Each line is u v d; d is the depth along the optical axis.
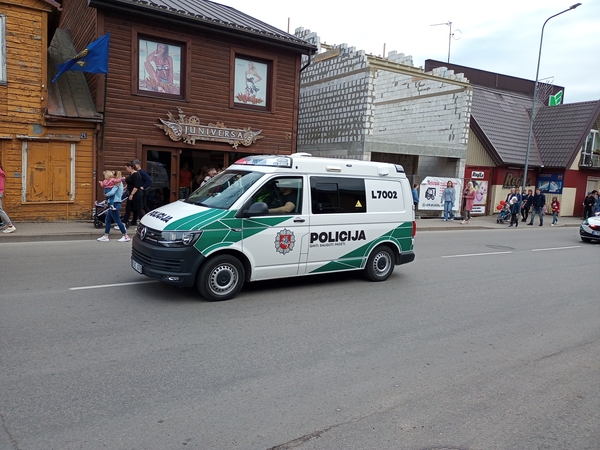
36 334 5.04
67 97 13.00
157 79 13.88
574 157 26.86
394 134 23.23
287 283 7.90
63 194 12.68
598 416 3.94
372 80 17.84
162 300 6.49
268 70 15.85
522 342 5.68
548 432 3.66
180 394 3.93
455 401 4.08
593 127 29.31
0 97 11.59
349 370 4.60
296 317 6.11
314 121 20.44
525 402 4.13
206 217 6.43
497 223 21.52
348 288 7.79
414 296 7.54
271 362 4.68
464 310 6.91
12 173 11.98
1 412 3.51
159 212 6.93
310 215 7.29
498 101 29.22
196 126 14.41
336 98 19.20
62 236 10.89
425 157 23.22
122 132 13.34
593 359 5.21
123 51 13.10
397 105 23.03
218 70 14.73
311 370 4.55
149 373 4.28
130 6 12.75
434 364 4.87
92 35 13.17
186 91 14.20
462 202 21.75
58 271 7.84
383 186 8.22
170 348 4.87
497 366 4.90
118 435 3.30
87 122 12.73
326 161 7.57
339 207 7.65
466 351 5.28
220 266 6.53
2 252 9.21
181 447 3.21
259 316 6.06
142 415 3.58
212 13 15.07
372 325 5.99
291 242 7.11
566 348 5.53
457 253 12.22
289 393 4.06
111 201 10.80
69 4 15.77
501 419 3.82
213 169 13.17
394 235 8.37
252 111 15.55
